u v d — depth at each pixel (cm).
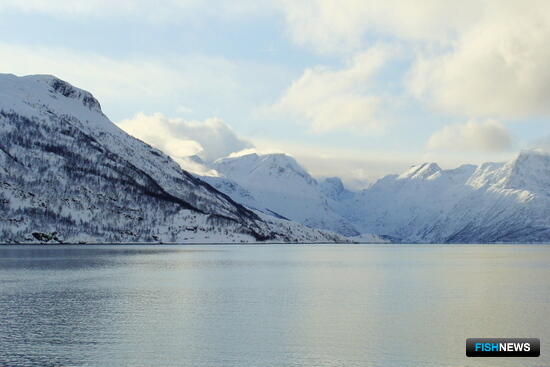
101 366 6719
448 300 11756
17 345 7606
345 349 7500
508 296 12369
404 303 11312
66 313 9919
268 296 12231
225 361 6956
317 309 10512
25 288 13425
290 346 7644
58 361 6894
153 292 12812
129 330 8531
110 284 14400
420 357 7150
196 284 14562
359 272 19238
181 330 8556
